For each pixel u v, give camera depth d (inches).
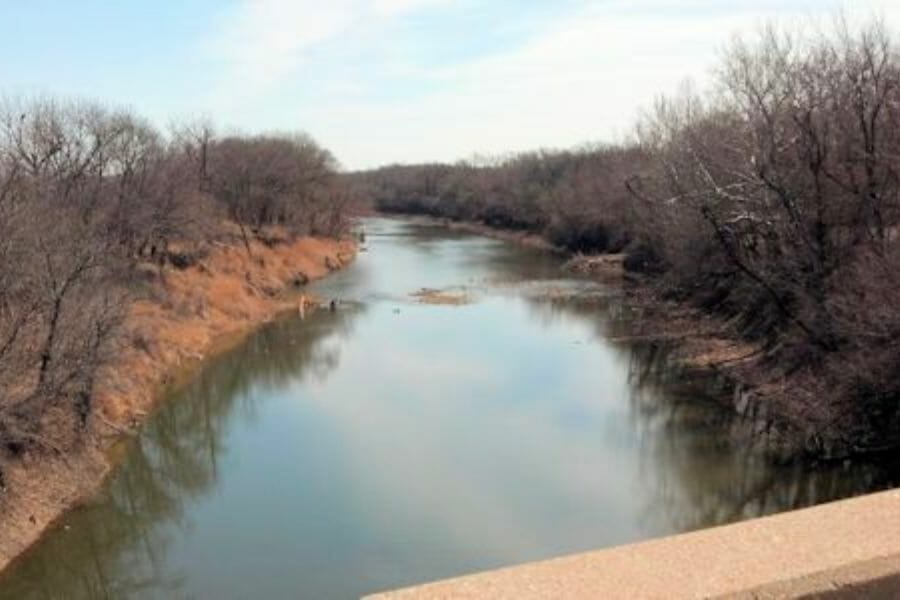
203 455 794.2
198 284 1418.6
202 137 2162.9
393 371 1085.8
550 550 574.9
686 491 669.3
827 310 792.3
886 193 869.8
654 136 1658.5
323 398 973.2
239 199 2000.5
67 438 719.1
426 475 713.6
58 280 745.0
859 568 97.5
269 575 556.4
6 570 555.8
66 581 567.8
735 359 1022.4
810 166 900.6
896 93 880.9
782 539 104.7
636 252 1720.0
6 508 598.9
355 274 2001.7
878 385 663.1
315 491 693.3
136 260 1343.5
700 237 1160.8
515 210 2974.9
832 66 948.0
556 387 975.0
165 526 646.5
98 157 1380.4
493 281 1851.6
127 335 908.6
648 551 102.6
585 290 1697.8
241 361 1165.7
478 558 565.9
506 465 729.6
